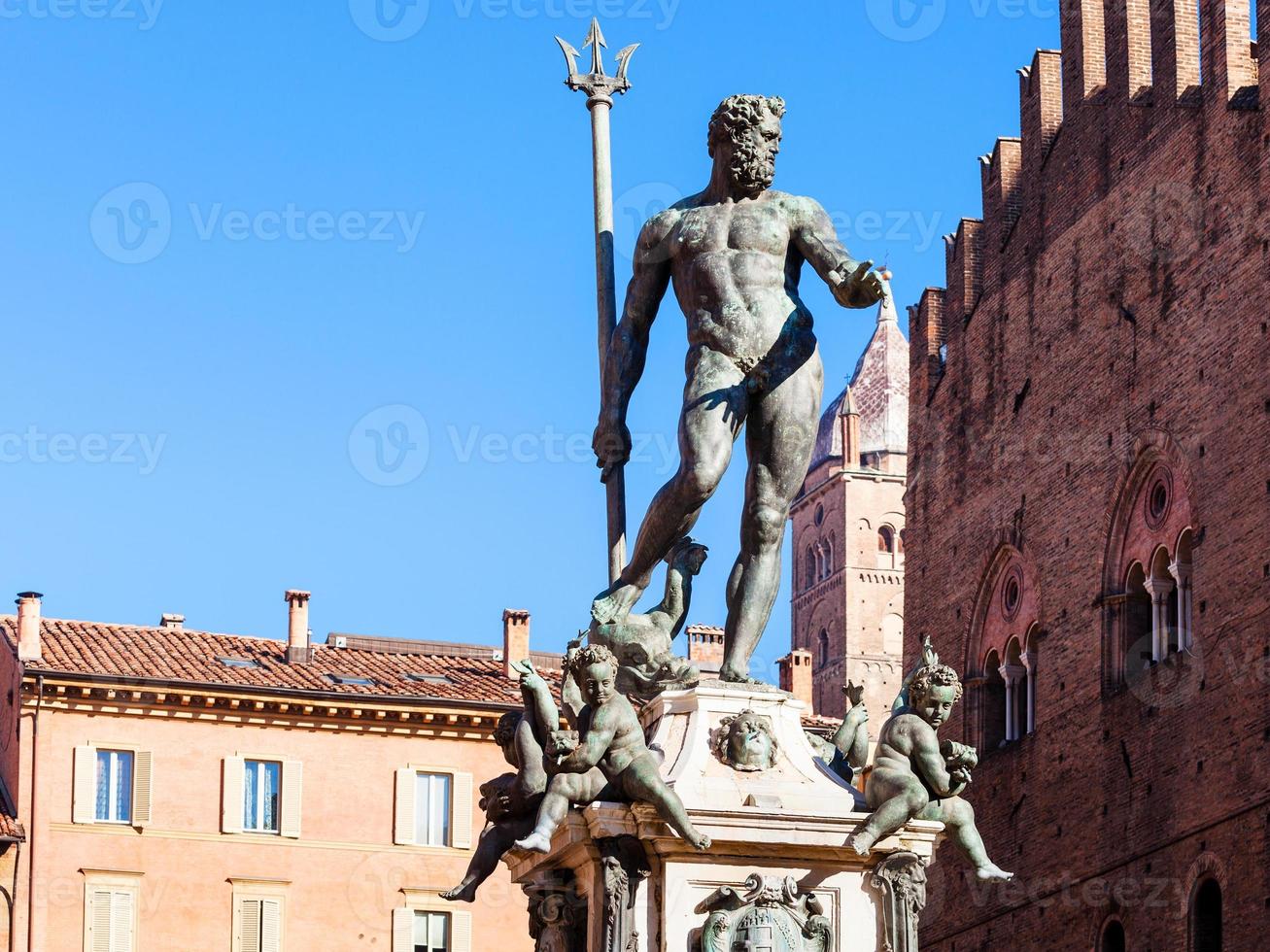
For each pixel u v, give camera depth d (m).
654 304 12.64
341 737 64.88
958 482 66.25
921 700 11.27
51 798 62.72
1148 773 54.66
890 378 137.25
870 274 11.91
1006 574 63.56
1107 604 57.50
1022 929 59.00
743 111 12.24
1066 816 58.16
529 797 11.34
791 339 12.08
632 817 10.94
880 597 132.38
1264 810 49.72
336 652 68.56
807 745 11.59
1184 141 55.47
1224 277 53.31
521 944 64.69
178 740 63.88
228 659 66.44
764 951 10.92
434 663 68.81
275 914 63.53
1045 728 59.69
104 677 63.31
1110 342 58.47
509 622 69.19
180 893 63.12
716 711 11.49
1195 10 56.41
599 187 13.51
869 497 133.38
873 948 11.10
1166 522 55.69
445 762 65.25
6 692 65.19
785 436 12.04
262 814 64.06
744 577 12.05
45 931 61.94
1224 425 52.78
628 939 10.95
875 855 11.15
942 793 11.15
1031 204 63.31
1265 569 50.62
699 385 11.97
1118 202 58.38
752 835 10.98
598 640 12.24
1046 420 61.53
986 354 65.38
